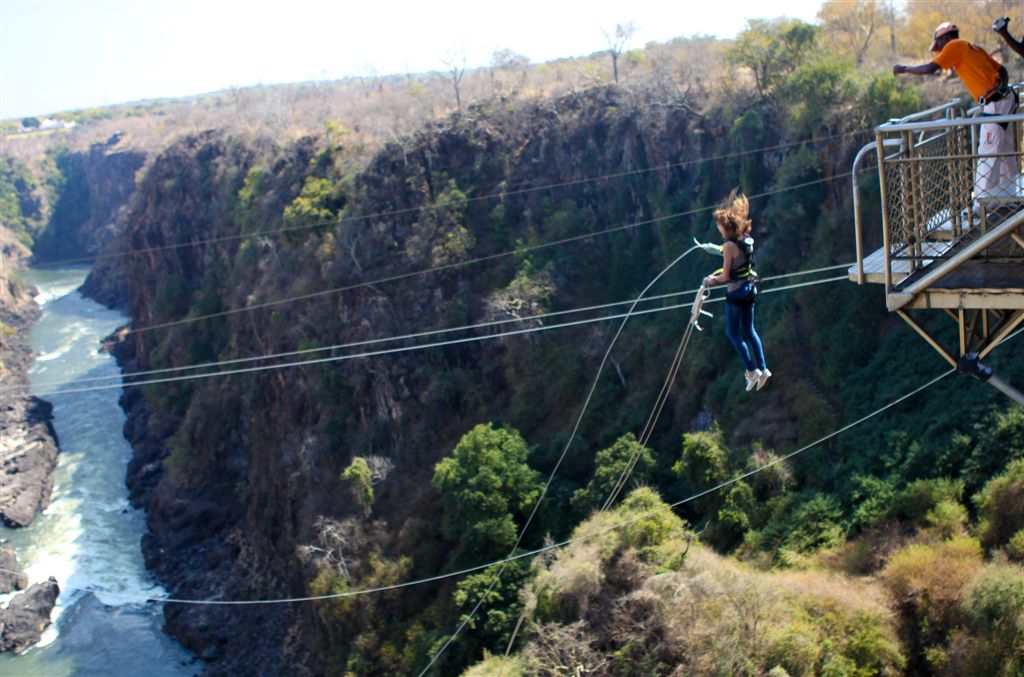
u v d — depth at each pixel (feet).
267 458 245.86
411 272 234.58
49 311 459.32
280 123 349.20
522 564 147.43
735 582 112.78
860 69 190.70
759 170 196.34
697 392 173.37
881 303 155.43
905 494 122.83
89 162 637.30
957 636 99.71
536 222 239.30
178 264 359.66
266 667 185.06
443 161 253.44
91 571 224.94
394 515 192.54
